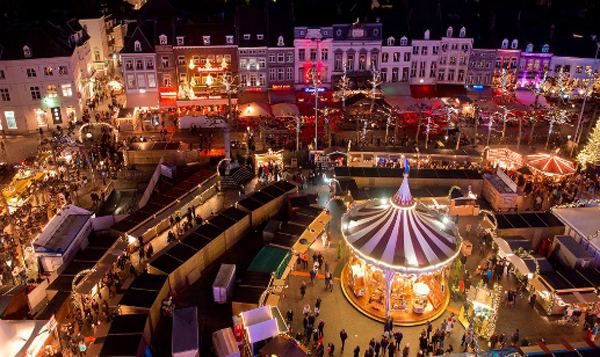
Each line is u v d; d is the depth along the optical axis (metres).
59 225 43.81
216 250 42.81
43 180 54.75
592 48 82.25
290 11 79.19
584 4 99.00
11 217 45.38
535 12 94.81
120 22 101.19
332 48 79.06
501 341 33.78
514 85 83.81
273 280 37.66
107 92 87.56
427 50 82.19
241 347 33.72
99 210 50.69
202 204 51.91
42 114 72.38
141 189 55.00
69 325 34.91
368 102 73.25
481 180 53.47
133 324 32.81
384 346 32.97
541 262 40.09
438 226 37.66
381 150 60.16
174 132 68.38
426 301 37.22
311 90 79.44
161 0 85.56
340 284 39.97
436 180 53.22
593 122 71.75
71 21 81.06
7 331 31.61
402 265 34.59
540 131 73.00
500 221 45.34
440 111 72.38
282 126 71.00
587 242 42.12
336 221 48.56
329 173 57.38
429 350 33.19
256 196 48.97
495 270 40.69
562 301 36.97
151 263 38.28
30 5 86.75
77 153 60.78
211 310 37.28
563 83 80.38
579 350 31.89
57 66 70.62
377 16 81.69
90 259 39.88
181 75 77.00
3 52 68.12
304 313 35.50
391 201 37.12
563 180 55.53
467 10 84.44
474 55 82.56
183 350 31.12
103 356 30.34
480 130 73.12
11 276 39.81
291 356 30.86
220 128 69.00
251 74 78.81
